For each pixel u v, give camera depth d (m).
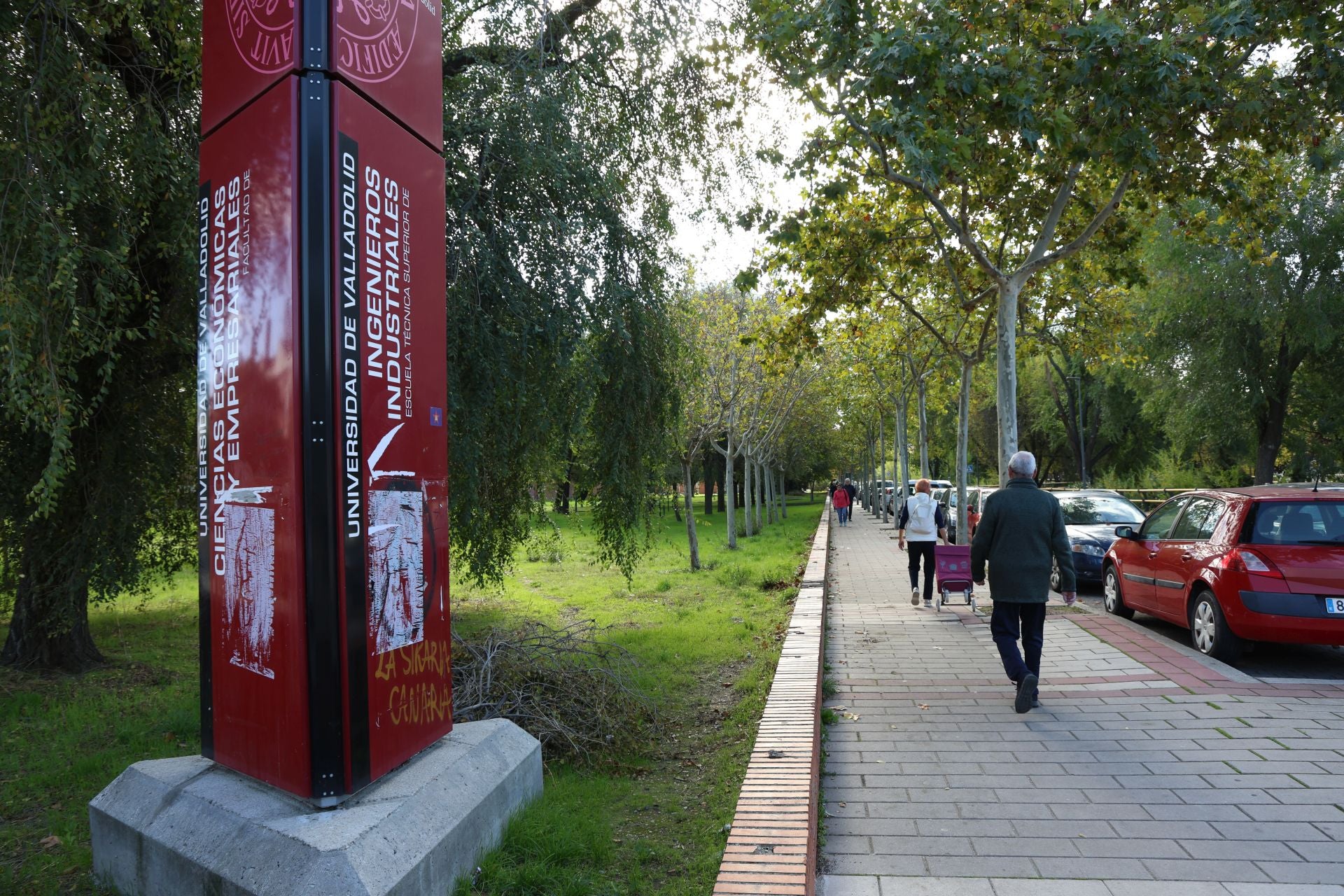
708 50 8.01
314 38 3.41
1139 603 9.14
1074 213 11.59
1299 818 4.02
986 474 59.03
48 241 5.01
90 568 7.30
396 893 2.88
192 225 6.47
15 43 5.57
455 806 3.47
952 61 7.76
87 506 7.26
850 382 26.97
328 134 3.41
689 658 8.30
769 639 9.06
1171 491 27.47
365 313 3.54
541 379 6.70
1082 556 11.77
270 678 3.39
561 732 5.33
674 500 8.51
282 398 3.35
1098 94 7.86
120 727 5.99
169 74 6.68
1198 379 26.20
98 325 5.54
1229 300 24.17
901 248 12.33
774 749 4.73
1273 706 5.93
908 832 3.96
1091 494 13.84
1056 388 40.44
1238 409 25.42
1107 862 3.60
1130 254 12.05
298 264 3.33
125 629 10.41
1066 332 15.02
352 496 3.39
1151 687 6.52
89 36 6.10
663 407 7.48
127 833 3.49
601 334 6.91
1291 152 8.99
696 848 3.87
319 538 3.27
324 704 3.25
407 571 3.74
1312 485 7.83
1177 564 8.22
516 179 6.54
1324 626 6.70
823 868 3.62
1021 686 5.73
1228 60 8.65
